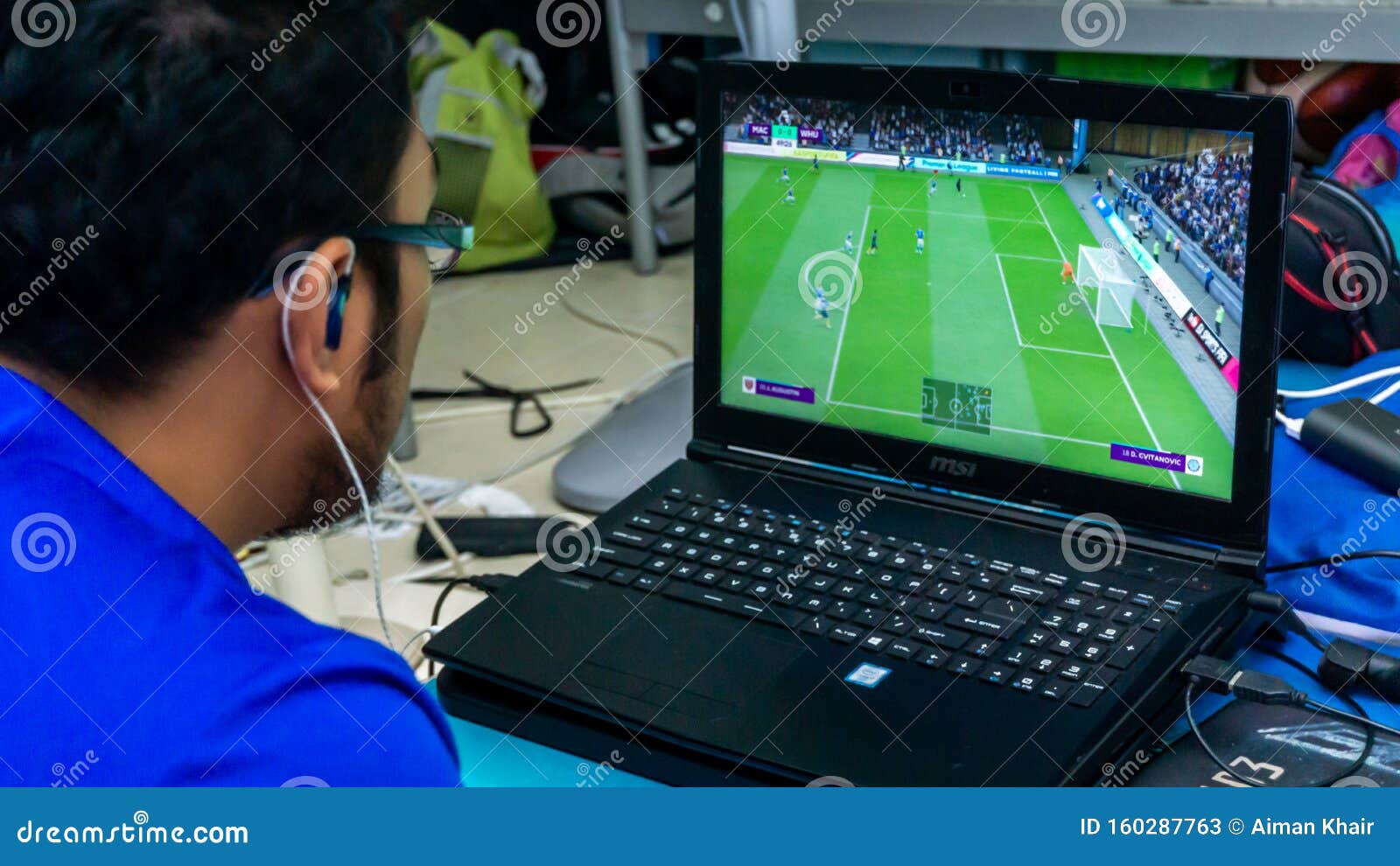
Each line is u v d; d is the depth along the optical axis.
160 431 0.47
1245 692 0.70
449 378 1.36
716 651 0.76
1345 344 1.12
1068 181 0.82
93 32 0.42
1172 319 0.80
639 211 1.61
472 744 0.76
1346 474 0.97
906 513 0.89
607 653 0.77
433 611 0.95
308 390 0.49
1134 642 0.74
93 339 0.44
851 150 0.89
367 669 0.47
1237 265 0.77
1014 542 0.85
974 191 0.85
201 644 0.44
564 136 1.82
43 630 0.43
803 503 0.92
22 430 0.44
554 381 1.34
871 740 0.67
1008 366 0.87
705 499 0.93
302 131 0.44
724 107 0.94
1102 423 0.84
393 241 0.50
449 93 1.62
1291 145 0.73
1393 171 1.17
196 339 0.45
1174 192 0.78
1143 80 1.12
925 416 0.91
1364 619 0.82
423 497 1.13
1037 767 0.65
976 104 0.84
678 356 1.37
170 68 0.42
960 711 0.69
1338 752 0.69
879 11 1.14
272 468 0.51
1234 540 0.81
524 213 1.67
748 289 0.96
